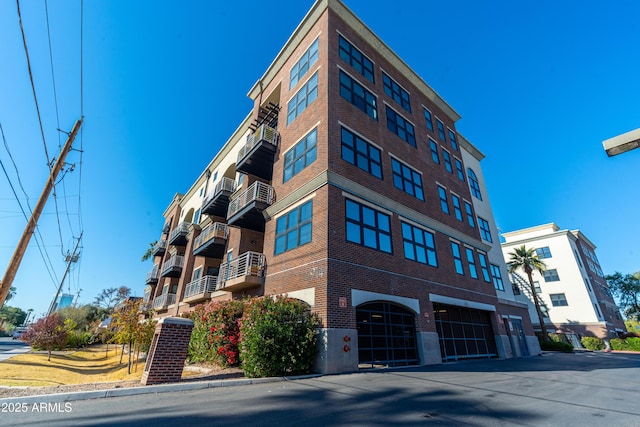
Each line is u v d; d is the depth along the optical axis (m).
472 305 18.34
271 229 15.57
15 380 9.14
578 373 11.84
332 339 10.43
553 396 7.29
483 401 6.63
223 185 22.27
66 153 11.73
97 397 6.70
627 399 7.07
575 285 41.38
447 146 23.81
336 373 10.12
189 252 27.38
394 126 18.47
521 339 22.50
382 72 19.41
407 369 11.66
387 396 6.96
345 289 11.55
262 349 9.60
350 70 16.72
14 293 81.88
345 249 12.20
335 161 13.48
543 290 43.75
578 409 6.07
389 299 13.12
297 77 18.03
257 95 22.78
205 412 5.61
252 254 15.72
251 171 19.47
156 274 34.22
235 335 12.22
